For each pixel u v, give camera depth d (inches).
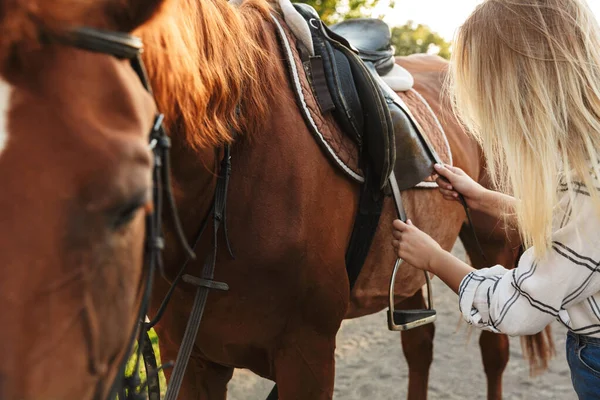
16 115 28.8
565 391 113.0
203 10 48.3
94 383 31.7
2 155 28.1
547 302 44.9
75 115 29.3
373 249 70.1
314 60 61.0
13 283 27.6
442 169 64.9
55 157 28.4
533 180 44.7
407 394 106.3
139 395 38.2
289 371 59.8
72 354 29.5
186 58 43.9
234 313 56.1
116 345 32.8
